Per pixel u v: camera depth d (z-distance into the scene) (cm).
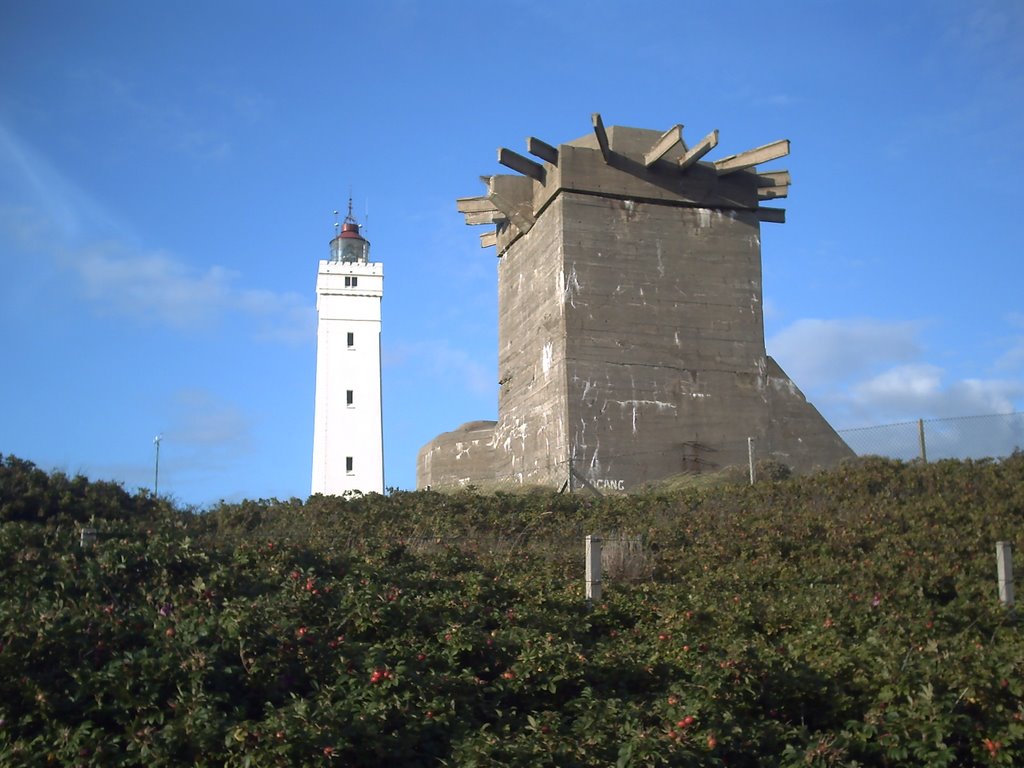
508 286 3825
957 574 1589
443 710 905
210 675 889
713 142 3253
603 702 955
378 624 1093
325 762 782
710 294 3472
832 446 3472
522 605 1292
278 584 1209
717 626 1259
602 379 3294
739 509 2161
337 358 5456
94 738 805
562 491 2800
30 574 1152
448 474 3859
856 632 1280
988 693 963
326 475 5281
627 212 3444
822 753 884
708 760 871
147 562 1205
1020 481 2203
